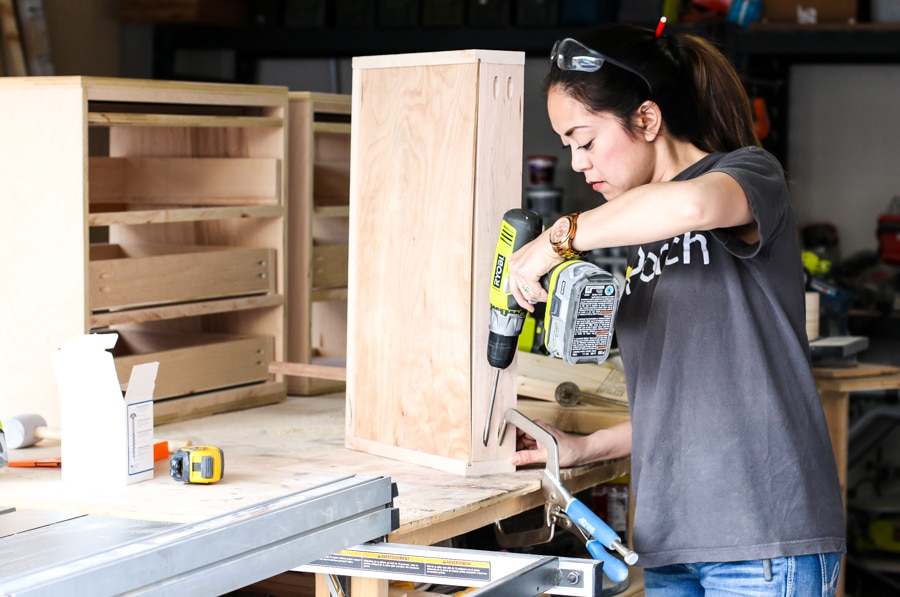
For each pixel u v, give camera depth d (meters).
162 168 2.57
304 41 4.75
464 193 1.76
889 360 4.80
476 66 1.73
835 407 2.94
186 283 2.29
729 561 1.56
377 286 1.93
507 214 1.68
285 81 5.30
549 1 4.59
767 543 1.54
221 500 1.62
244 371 2.43
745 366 1.56
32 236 2.10
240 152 2.53
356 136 1.96
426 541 1.58
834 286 3.16
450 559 1.41
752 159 1.52
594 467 1.92
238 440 2.07
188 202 2.55
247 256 2.42
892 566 4.11
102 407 1.69
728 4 4.47
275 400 2.49
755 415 1.55
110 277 2.14
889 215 4.64
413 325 1.87
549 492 1.76
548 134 5.11
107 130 3.15
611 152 1.62
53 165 2.07
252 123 2.39
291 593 2.06
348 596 1.55
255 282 2.45
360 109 1.96
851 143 4.94
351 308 1.99
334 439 2.09
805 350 1.60
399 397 1.90
